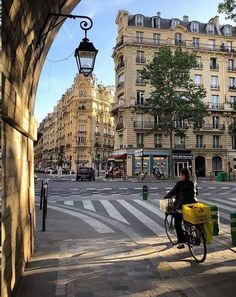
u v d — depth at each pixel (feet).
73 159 266.77
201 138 163.32
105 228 30.86
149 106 139.03
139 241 25.55
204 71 166.30
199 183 104.01
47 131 408.26
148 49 159.84
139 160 153.28
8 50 11.81
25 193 17.75
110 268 18.71
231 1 40.19
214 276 17.66
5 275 11.95
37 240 25.36
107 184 97.86
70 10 20.72
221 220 36.40
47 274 17.44
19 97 14.40
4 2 10.40
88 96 269.64
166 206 24.49
